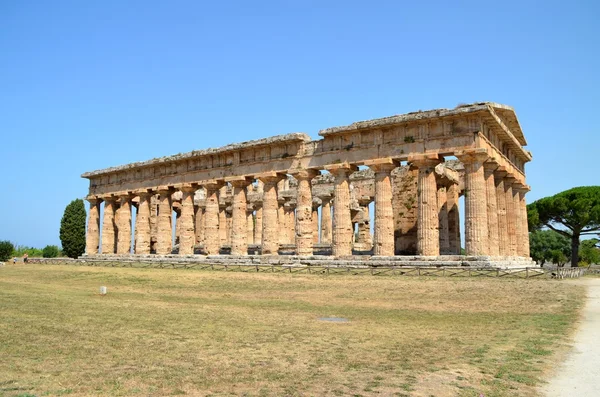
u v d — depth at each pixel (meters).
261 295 36.47
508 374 14.24
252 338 19.30
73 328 20.64
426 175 50.38
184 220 71.69
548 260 109.38
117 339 18.55
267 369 14.55
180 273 51.97
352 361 15.69
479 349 17.53
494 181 57.19
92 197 85.12
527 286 35.62
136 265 64.81
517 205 64.19
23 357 15.45
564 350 17.34
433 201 50.06
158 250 73.69
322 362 15.52
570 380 13.75
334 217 55.97
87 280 48.66
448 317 25.80
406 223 61.34
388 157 52.41
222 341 18.58
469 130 48.28
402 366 15.09
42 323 21.62
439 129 49.97
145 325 21.86
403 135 52.03
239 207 65.50
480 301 31.25
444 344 18.52
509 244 59.34
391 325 23.11
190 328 21.31
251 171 64.00
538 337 19.78
